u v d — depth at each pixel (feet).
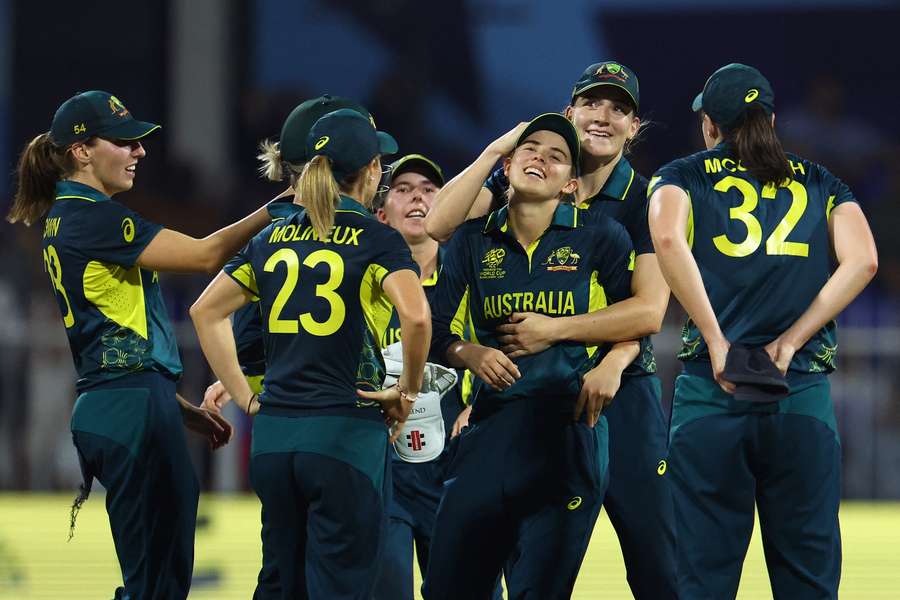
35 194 58.08
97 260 55.88
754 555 98.68
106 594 81.56
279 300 49.90
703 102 51.75
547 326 51.96
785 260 49.49
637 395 57.21
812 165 51.49
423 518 61.21
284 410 49.44
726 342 47.78
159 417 56.44
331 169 50.39
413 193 63.16
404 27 194.90
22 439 134.62
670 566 56.90
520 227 53.16
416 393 50.96
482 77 194.29
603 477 53.36
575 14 193.36
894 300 160.66
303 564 51.01
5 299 148.15
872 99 189.78
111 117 57.41
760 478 50.19
